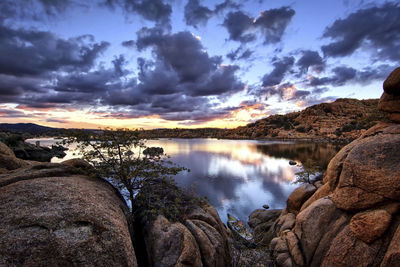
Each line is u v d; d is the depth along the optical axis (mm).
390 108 10953
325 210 9812
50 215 4328
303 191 16719
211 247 7555
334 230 8953
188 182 57406
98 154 7918
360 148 9203
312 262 9180
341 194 9227
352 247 7676
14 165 10703
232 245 10398
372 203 7930
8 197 4773
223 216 33500
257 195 45781
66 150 93438
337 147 139125
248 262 11203
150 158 8531
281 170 75750
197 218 9016
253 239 14414
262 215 26719
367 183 8195
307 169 34469
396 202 7398
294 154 117375
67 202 4891
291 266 10039
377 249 7016
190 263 6160
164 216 7586
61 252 3752
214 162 94875
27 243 3676
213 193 46969
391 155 8008
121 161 7945
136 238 7309
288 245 10914
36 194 4984
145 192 8086
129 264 4414
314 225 9836
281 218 16969
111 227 4766
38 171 7109
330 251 8375
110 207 5758
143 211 7496
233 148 167250
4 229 3814
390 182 7504
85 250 3959
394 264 6031
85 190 5941
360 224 7695
